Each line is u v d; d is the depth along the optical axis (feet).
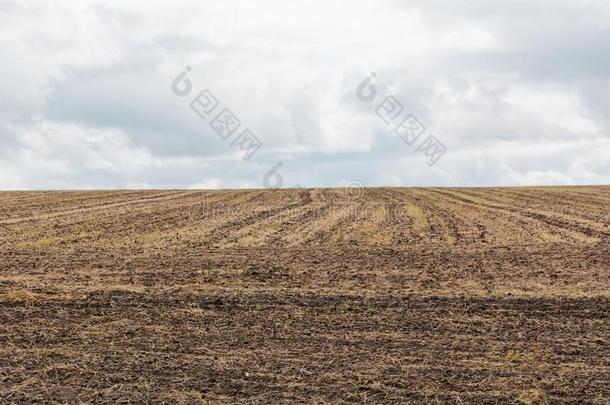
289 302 73.26
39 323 64.28
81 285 84.53
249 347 56.54
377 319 65.87
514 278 89.97
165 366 51.34
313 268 98.53
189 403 44.16
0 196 288.71
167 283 86.12
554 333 60.85
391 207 226.79
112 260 106.83
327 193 309.83
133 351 55.26
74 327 62.85
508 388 46.80
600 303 72.64
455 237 142.00
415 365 51.72
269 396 45.39
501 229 156.76
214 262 104.37
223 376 49.26
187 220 183.21
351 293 78.79
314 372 50.03
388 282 87.15
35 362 52.21
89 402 44.32
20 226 167.32
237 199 272.72
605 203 243.19
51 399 44.75
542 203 244.42
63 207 229.86
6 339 58.70
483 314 67.92
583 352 55.06
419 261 105.40
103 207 230.48
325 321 65.10
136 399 44.83
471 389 46.62
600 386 47.21
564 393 45.88
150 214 202.69
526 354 54.49
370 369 50.72
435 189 343.67
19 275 92.73
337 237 143.13
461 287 83.61
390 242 134.62
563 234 145.79
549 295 77.56
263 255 113.19
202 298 75.20
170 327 62.95
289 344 57.36
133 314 67.92
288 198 277.64
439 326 63.26
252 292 79.05
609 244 128.06
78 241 136.67
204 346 56.80
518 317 66.74
